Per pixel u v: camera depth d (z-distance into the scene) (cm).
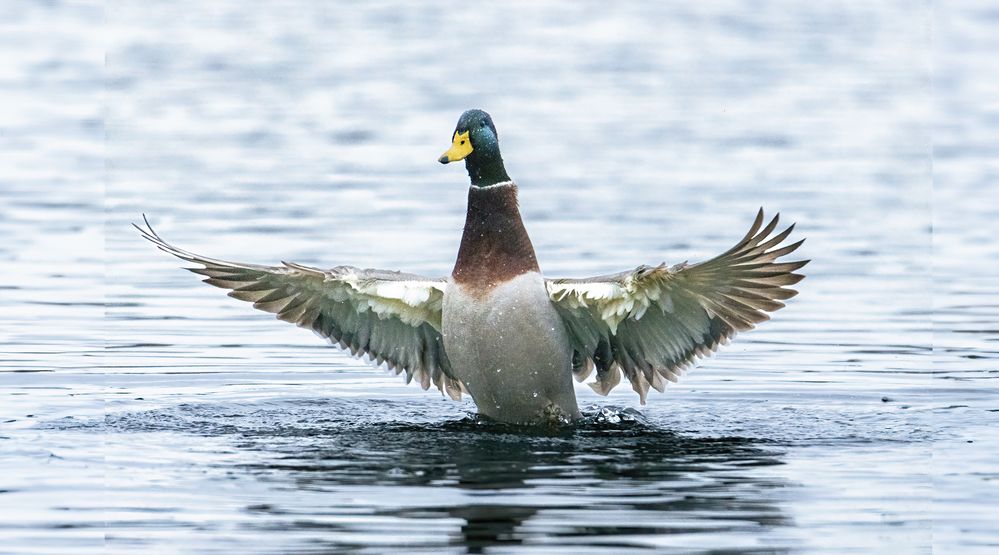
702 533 994
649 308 1255
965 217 2361
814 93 3728
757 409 1371
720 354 1591
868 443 1240
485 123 1255
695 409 1373
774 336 1669
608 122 3366
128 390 1428
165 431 1273
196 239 2178
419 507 1045
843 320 1738
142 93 3691
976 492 1092
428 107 3594
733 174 2784
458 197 2539
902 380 1473
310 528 1000
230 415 1343
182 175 2739
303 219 2334
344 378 1511
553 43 4634
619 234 2225
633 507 1047
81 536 988
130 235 2200
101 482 1111
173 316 1744
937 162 2866
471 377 1279
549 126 3322
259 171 2798
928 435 1266
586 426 1305
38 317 1722
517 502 1058
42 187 2588
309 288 1344
